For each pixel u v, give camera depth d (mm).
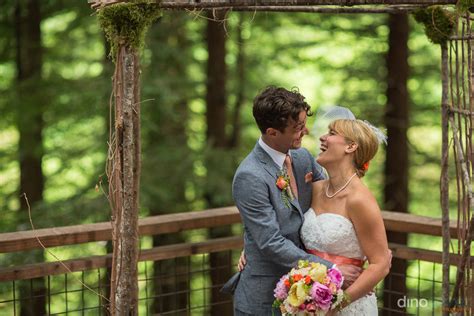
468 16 3188
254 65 10250
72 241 3793
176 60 8578
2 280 3596
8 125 8672
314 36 10227
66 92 8383
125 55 2906
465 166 3367
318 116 3137
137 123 3066
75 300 8047
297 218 3072
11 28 8750
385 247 2914
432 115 9984
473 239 3277
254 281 3121
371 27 9359
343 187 2990
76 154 9008
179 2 2926
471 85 3309
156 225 4062
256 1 2906
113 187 3037
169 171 8352
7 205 9016
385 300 6926
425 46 9836
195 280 8492
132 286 3072
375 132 3041
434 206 10562
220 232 8750
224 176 8492
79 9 8688
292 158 3195
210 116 9180
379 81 9383
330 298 2760
